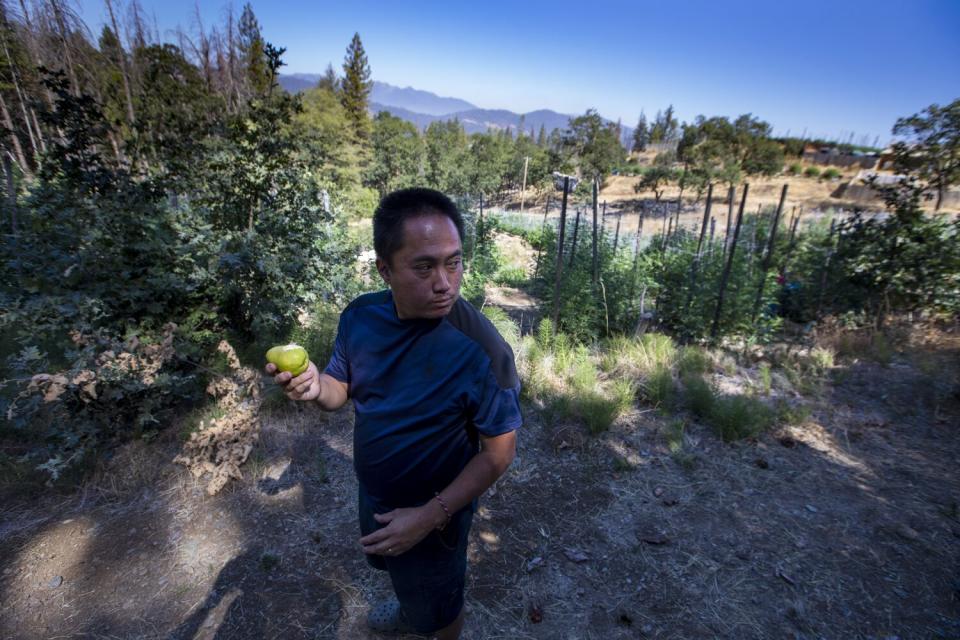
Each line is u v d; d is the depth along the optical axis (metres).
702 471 3.43
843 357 5.42
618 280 6.80
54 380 2.89
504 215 25.44
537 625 2.26
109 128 4.29
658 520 2.95
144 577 2.46
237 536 2.74
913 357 5.22
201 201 4.67
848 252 6.87
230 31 29.53
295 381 1.21
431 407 1.24
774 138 56.66
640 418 4.12
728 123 43.41
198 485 3.12
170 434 3.55
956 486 3.29
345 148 31.42
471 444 1.36
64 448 3.15
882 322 6.28
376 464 1.33
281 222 4.68
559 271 5.76
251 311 4.38
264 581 2.46
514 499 3.11
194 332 4.15
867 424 4.08
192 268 4.20
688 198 39.25
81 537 2.70
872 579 2.53
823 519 2.97
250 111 4.80
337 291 5.65
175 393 3.66
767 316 6.22
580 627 2.26
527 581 2.50
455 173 44.34
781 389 4.74
